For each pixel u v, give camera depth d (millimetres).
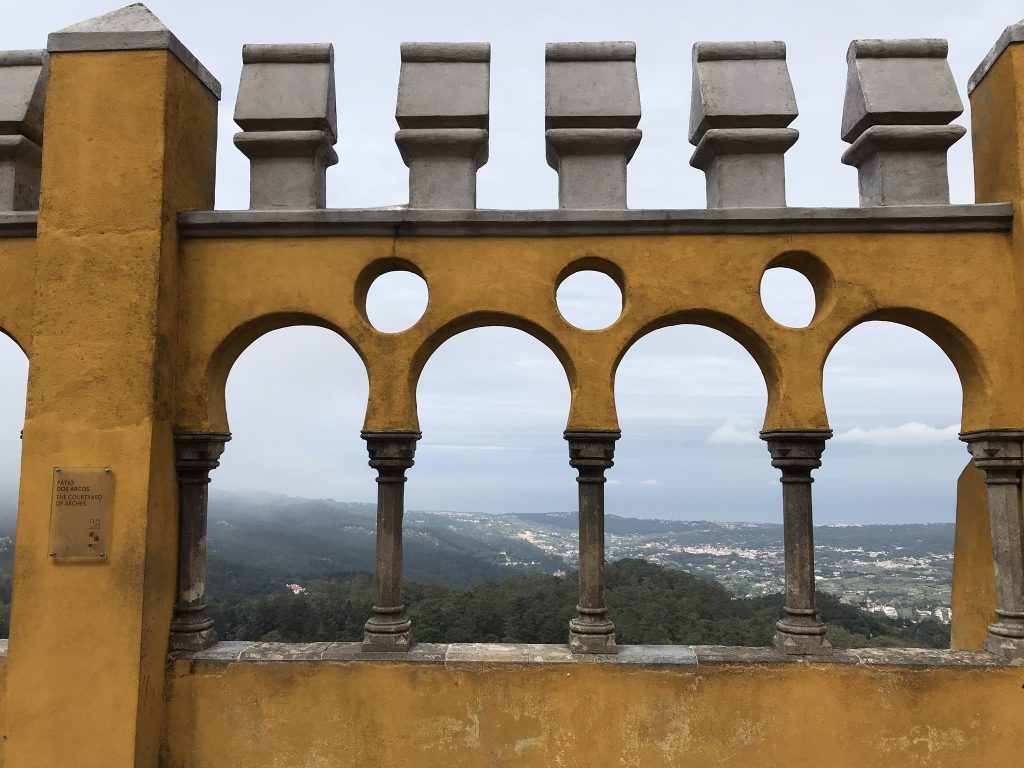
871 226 4531
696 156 5031
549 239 4629
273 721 4352
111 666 4105
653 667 4316
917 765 4215
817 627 4398
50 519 4188
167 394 4465
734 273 4570
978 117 4930
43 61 5094
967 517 5102
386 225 4621
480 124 4832
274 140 4781
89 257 4344
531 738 4297
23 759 4070
